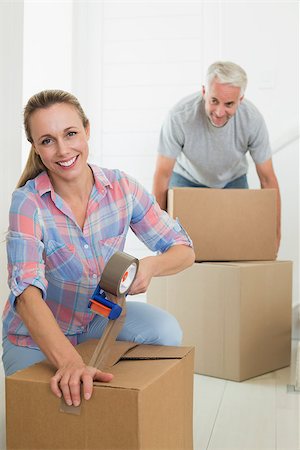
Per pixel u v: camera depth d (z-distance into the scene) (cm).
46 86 388
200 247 271
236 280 249
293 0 359
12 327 164
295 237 359
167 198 310
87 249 163
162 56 381
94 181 167
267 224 277
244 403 219
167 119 309
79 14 387
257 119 307
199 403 219
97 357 133
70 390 121
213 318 256
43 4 384
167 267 165
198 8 375
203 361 260
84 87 390
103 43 387
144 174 388
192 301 262
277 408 213
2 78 254
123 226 170
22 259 147
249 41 366
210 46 374
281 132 362
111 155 391
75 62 389
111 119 389
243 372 251
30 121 153
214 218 272
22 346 164
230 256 274
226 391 236
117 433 120
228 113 294
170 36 379
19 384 126
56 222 159
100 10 386
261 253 277
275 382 249
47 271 164
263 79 364
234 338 250
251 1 365
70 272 164
